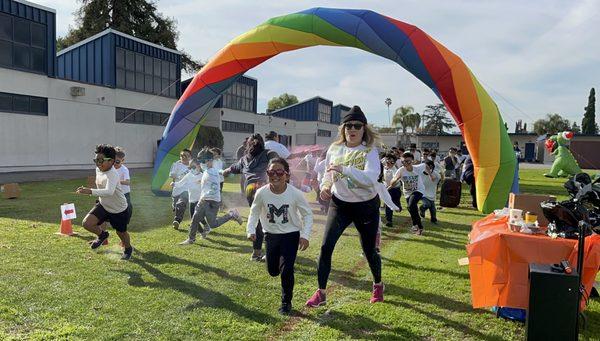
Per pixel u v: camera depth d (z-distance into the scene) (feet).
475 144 23.76
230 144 105.19
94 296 14.35
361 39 24.90
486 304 13.47
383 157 29.25
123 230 18.79
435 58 23.30
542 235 13.32
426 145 163.84
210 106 31.81
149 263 18.47
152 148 86.48
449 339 12.11
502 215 16.35
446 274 18.12
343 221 14.01
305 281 16.88
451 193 39.37
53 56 66.28
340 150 14.32
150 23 116.98
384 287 16.17
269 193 13.67
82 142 71.51
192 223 22.33
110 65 76.33
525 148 155.84
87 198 37.63
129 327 12.13
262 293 15.19
